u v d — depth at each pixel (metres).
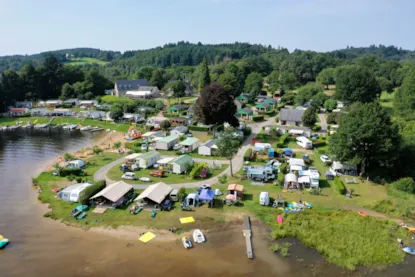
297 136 96.06
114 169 68.81
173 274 35.44
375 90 131.75
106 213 48.62
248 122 120.25
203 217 47.72
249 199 53.59
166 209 49.59
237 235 43.22
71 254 39.03
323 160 73.06
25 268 36.41
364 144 62.78
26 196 55.97
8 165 74.94
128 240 41.91
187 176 64.38
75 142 98.00
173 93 162.25
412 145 67.25
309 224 45.28
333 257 37.91
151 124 115.94
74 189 54.25
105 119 127.94
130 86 186.00
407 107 105.38
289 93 171.62
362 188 59.06
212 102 91.69
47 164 75.38
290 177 58.84
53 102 151.62
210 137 99.12
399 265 37.03
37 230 44.28
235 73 196.75
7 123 125.56
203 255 38.88
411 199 53.44
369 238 41.75
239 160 75.44
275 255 38.94
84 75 188.62
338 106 142.12
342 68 198.50
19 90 158.50
